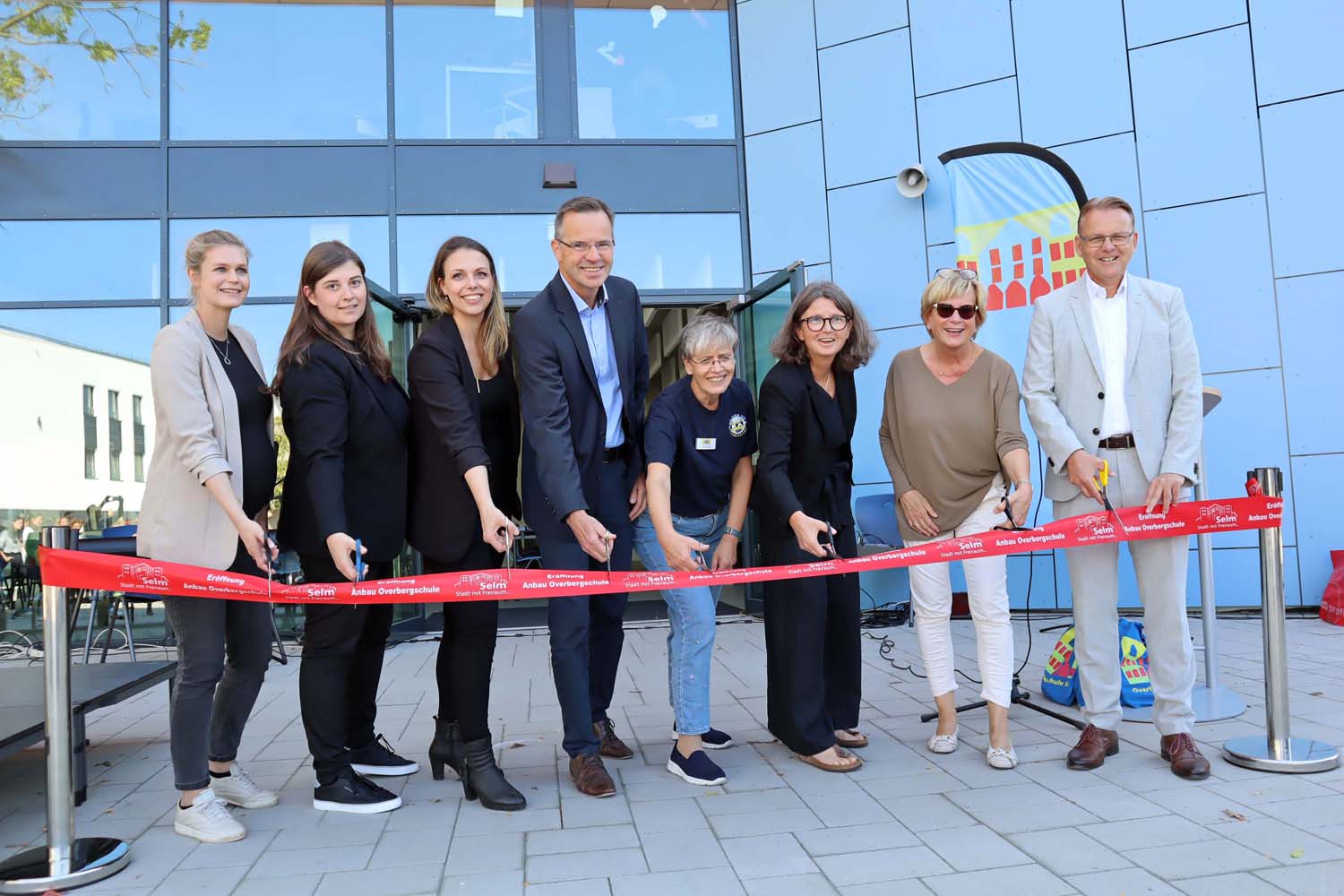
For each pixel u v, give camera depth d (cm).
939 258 664
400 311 648
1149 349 299
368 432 278
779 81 706
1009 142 653
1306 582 584
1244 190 602
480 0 695
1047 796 271
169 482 259
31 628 647
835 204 688
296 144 668
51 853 234
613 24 706
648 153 699
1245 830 236
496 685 471
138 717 429
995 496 317
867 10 687
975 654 510
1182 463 290
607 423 299
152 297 653
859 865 226
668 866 230
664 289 693
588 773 288
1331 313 584
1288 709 291
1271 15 598
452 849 246
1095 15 636
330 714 280
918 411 317
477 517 285
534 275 681
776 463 310
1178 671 292
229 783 285
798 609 308
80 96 659
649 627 641
